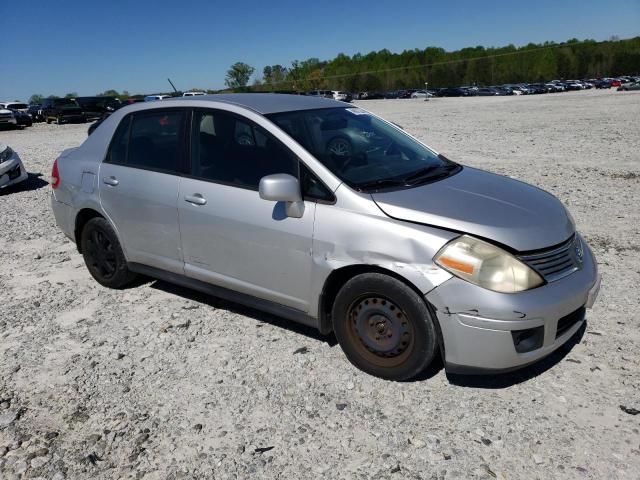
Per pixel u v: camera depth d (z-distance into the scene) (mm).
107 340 4336
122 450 3088
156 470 2928
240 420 3303
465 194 3695
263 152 3998
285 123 4047
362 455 2969
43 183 11398
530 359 3230
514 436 3059
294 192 3641
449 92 71438
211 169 4262
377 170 3918
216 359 3986
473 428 3137
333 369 3783
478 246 3219
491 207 3527
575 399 3352
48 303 5078
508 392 3453
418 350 3379
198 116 4414
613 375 3572
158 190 4535
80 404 3523
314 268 3682
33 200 9688
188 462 2977
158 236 4625
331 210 3615
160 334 4395
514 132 17266
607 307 4500
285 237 3783
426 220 3355
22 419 3395
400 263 3316
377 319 3537
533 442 3006
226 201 4098
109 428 3279
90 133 5672
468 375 3645
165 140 4594
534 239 3312
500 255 3203
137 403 3512
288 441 3104
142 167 4715
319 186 3707
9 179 10281
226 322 4562
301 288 3809
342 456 2971
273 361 3924
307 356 3963
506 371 3256
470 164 11422
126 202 4785
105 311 4863
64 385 3742
